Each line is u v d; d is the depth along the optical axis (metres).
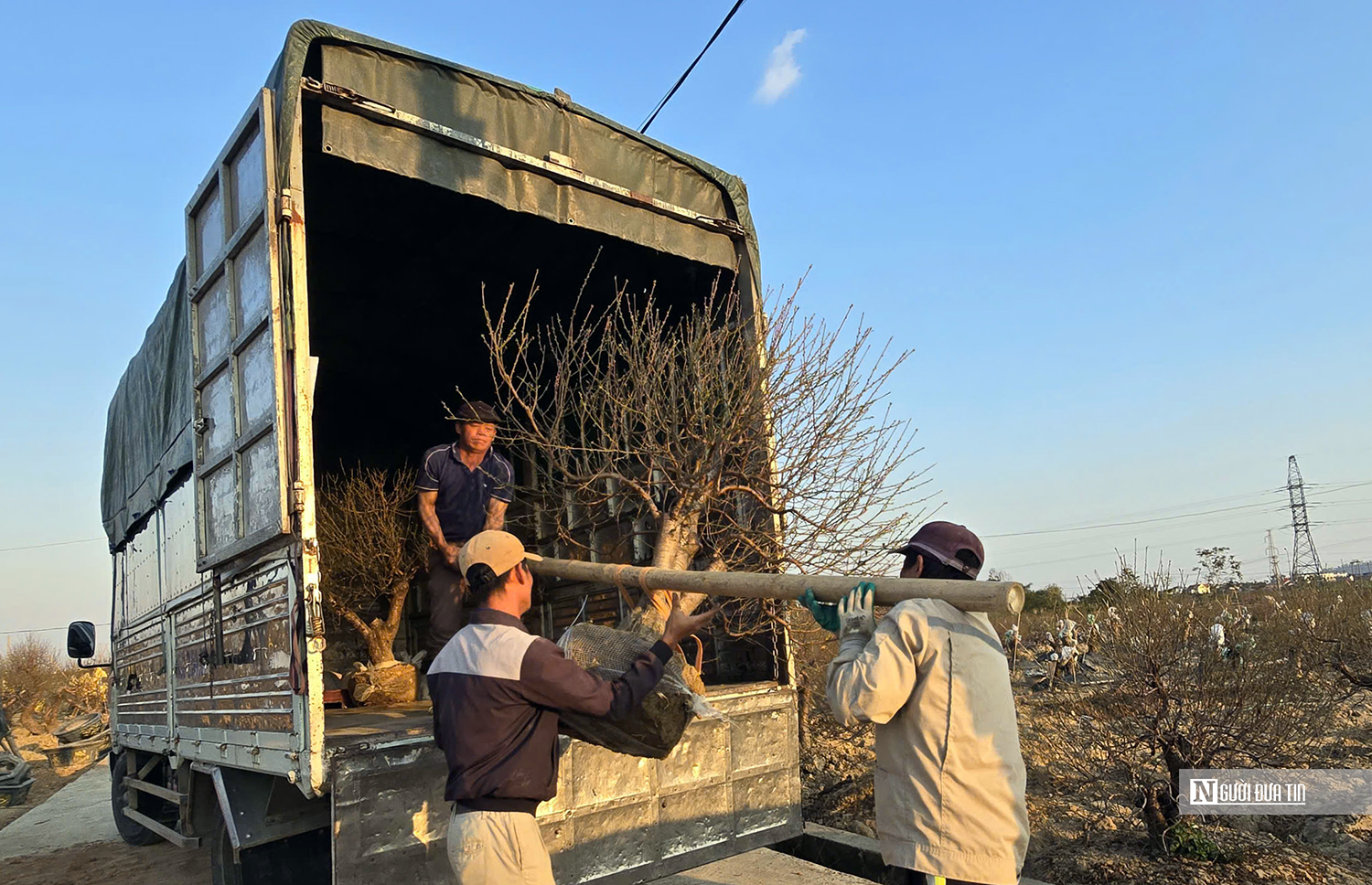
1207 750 4.99
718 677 4.81
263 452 3.34
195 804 4.48
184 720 4.67
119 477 6.96
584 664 2.93
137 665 6.26
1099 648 5.60
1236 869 4.50
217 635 4.00
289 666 3.05
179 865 6.32
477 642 2.50
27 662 21.48
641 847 3.56
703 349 4.38
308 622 2.92
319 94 3.35
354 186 4.57
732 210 4.84
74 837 7.73
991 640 2.47
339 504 6.27
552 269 5.44
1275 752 5.02
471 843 2.33
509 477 4.33
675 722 2.96
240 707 3.61
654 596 3.29
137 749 6.30
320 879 3.58
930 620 2.37
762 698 4.15
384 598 7.04
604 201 4.28
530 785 2.40
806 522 4.39
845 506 4.44
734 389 4.29
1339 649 7.93
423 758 3.03
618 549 5.39
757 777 4.06
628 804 3.55
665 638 2.67
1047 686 8.83
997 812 2.31
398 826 2.95
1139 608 5.38
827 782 6.34
